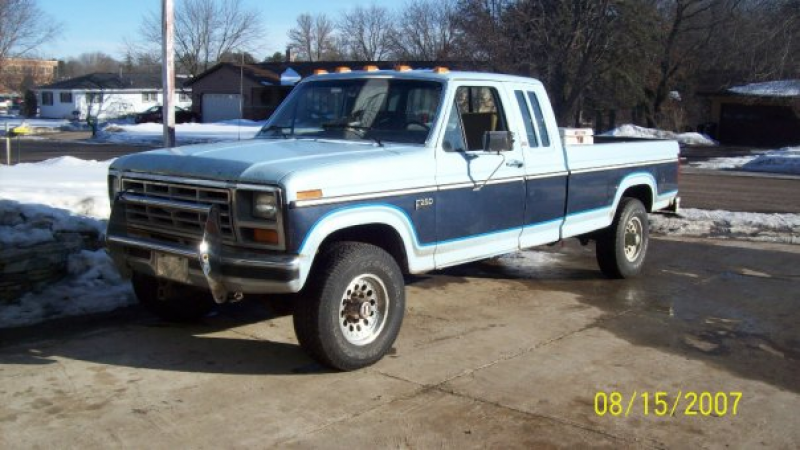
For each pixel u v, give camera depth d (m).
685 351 5.96
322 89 6.59
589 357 5.74
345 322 5.22
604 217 7.92
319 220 4.91
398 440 4.25
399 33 62.09
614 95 39.03
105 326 6.22
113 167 5.76
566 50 33.44
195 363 5.40
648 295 7.73
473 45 34.97
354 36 72.12
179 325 6.32
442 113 5.94
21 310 6.48
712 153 32.75
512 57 33.75
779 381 5.37
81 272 7.20
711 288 8.09
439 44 57.28
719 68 42.19
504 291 7.79
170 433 4.27
